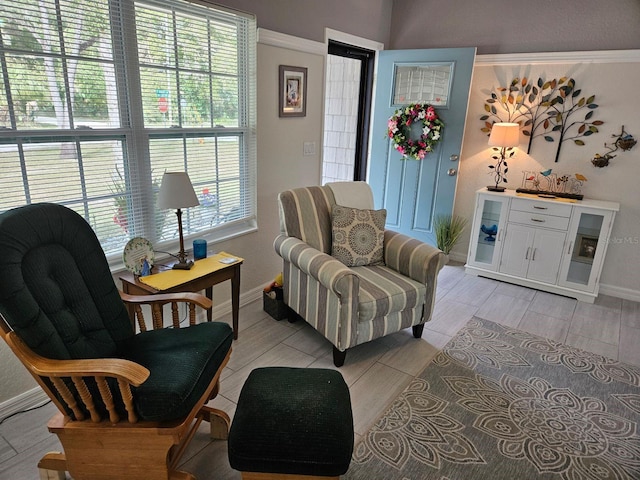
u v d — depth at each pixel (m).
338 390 1.57
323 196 2.88
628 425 2.03
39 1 1.77
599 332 2.93
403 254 2.69
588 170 3.56
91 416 1.42
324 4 3.32
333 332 2.36
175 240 2.61
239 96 2.86
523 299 3.45
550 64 3.54
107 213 2.23
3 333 1.36
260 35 2.80
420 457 1.80
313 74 3.37
